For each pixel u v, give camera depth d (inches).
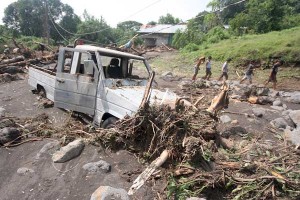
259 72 724.0
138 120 195.8
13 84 440.5
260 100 412.2
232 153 198.1
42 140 225.1
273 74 552.1
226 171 173.5
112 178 176.4
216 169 175.2
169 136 185.3
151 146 189.2
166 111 193.5
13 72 511.5
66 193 168.7
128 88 242.7
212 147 188.1
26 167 191.3
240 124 286.2
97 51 253.4
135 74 279.0
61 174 184.2
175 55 1050.1
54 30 1515.7
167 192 161.8
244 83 590.2
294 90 562.3
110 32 1536.7
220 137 210.2
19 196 169.0
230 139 235.8
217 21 1385.3
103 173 180.5
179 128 185.3
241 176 172.9
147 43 1649.9
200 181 165.3
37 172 186.7
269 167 177.6
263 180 166.6
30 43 1016.9
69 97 266.1
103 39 1457.9
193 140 177.0
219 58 860.0
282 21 1057.5
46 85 329.7
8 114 291.7
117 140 201.5
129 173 181.2
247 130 270.5
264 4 1081.4
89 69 249.4
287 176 171.8
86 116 263.9
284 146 230.1
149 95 213.9
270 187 162.9
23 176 183.3
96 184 172.6
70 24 1587.1
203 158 178.5
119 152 199.8
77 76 257.9
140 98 221.6
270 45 788.6
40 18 1526.8
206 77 617.9
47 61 609.0
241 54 799.7
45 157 199.9
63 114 295.1
